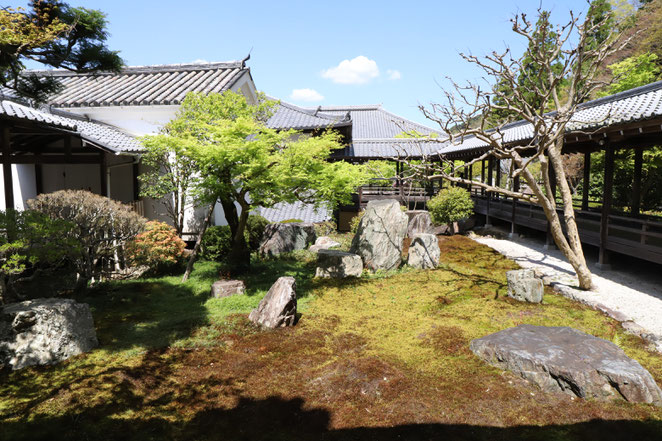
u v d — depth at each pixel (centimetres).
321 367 504
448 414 398
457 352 538
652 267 938
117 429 378
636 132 739
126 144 1058
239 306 741
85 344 539
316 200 933
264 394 443
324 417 400
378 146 2141
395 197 1916
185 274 919
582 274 770
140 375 476
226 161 777
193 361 519
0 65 614
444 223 1527
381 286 865
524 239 1348
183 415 405
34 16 596
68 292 777
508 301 743
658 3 2362
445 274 938
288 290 652
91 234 762
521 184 2294
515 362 473
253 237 1344
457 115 816
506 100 807
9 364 482
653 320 621
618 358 457
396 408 410
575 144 1088
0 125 779
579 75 760
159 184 1069
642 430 369
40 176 1130
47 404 411
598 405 410
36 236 589
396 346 564
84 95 1334
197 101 962
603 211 916
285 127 1641
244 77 1516
